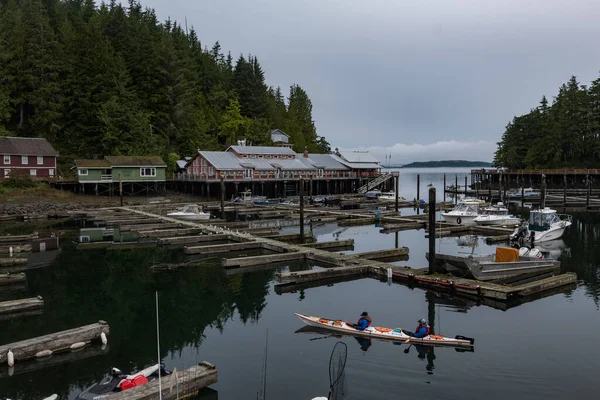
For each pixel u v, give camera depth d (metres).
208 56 133.25
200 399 13.65
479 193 103.31
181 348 17.75
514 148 121.81
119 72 87.94
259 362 16.33
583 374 15.20
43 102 78.88
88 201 69.12
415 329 19.30
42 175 73.25
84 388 14.55
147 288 26.41
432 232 26.66
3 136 74.75
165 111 95.38
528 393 13.91
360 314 21.55
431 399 13.54
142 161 78.19
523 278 28.00
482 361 16.22
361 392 13.98
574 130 110.06
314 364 16.09
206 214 55.59
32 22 81.62
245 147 89.50
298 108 151.62
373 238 44.84
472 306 22.59
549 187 104.44
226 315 21.69
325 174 95.69
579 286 26.11
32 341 16.73
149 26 119.94
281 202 76.44
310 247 36.47
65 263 32.62
